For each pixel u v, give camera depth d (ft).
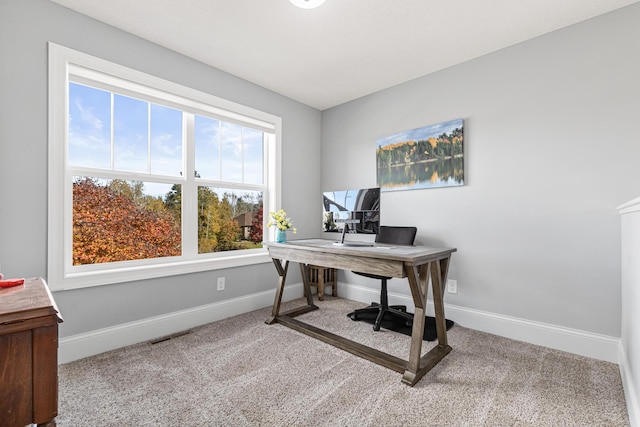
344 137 11.71
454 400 5.13
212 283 8.99
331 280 11.66
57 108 6.23
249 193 10.37
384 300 8.71
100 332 6.86
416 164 9.50
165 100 8.15
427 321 8.78
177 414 4.76
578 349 6.78
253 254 10.16
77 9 6.40
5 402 2.30
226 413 4.80
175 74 8.06
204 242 9.19
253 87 9.97
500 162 7.91
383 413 4.81
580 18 6.64
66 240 6.66
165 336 7.82
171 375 5.90
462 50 7.95
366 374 5.98
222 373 5.99
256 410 4.87
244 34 7.27
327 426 4.52
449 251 7.00
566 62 6.95
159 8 6.35
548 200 7.21
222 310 9.15
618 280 6.35
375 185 10.65
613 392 5.32
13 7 5.76
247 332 8.08
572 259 6.89
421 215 9.45
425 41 7.54
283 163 11.03
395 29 7.03
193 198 8.86
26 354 2.39
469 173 8.45
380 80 9.75
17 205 5.84
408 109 9.80
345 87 10.30
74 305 6.55
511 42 7.58
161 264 8.05
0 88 5.65
